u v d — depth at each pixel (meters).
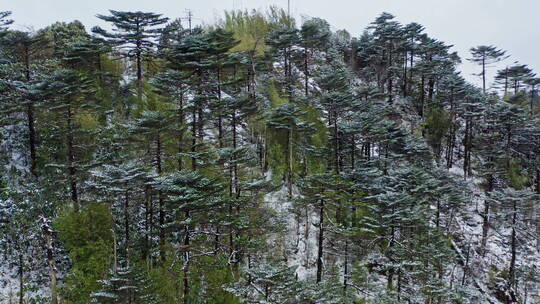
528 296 33.16
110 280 18.39
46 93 25.12
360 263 27.83
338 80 37.84
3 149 27.98
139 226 25.77
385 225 26.23
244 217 23.86
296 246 29.12
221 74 34.34
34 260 22.80
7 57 30.84
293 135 35.56
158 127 24.16
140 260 23.14
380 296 24.12
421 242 27.41
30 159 28.27
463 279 30.27
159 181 20.59
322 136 37.59
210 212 20.80
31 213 23.89
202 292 21.17
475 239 36.31
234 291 20.58
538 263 36.16
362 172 29.45
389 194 26.09
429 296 25.22
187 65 30.39
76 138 27.50
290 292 19.59
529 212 36.31
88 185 22.83
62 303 20.41
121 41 34.81
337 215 30.08
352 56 61.69
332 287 21.61
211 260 22.39
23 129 29.86
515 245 36.09
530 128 42.47
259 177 28.88
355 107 36.50
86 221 23.00
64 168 25.27
